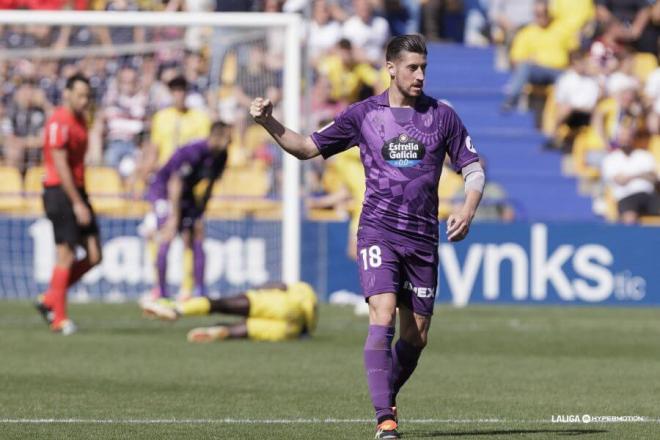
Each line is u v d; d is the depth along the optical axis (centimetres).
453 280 6419
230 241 6262
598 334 4847
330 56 7131
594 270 6500
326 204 6688
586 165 7619
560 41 7919
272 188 6359
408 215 2248
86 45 6612
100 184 6341
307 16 6800
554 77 7869
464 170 2280
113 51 6272
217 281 6259
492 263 6438
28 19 5219
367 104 2286
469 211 2209
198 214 5500
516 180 7562
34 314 5425
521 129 7919
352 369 3538
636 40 8100
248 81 6412
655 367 3700
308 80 6650
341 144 2302
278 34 6353
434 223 2284
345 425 2444
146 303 4278
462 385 3222
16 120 6331
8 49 6488
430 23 8212
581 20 7975
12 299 6178
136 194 6331
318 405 2764
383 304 2233
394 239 2250
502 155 7706
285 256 5256
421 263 2273
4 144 6319
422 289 2286
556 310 6119
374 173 2266
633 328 5144
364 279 2256
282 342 4350
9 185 6306
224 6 7069
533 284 6462
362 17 7594
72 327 4625
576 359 3922
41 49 6425
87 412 2625
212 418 2542
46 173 4600
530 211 7462
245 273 6275
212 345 4219
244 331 4397
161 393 2969
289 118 5356
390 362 2245
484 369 3609
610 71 7762
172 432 2336
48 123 4509
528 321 5412
